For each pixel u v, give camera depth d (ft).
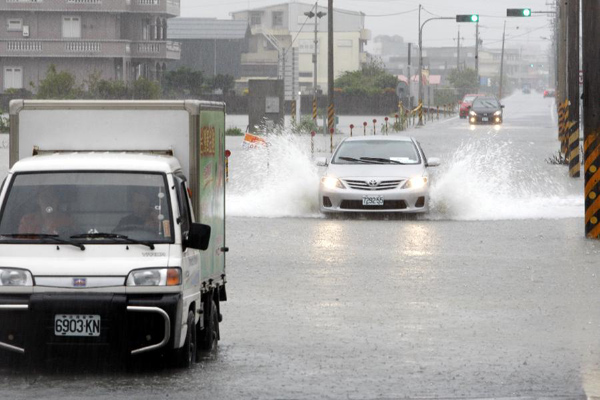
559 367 76.84
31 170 76.23
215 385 70.95
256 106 469.57
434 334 88.94
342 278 119.14
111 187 75.36
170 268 71.82
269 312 99.19
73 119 80.64
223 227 89.15
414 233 160.76
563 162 298.97
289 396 68.13
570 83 255.70
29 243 72.84
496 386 70.90
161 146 80.12
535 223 173.58
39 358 76.95
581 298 106.32
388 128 537.24
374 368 76.48
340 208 179.93
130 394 68.23
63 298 70.44
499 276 120.37
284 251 141.08
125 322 70.85
